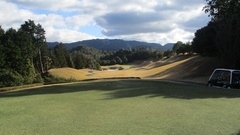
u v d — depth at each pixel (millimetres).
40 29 54094
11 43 37656
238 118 3975
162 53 138750
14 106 6008
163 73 48156
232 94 7645
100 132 3291
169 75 41500
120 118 4180
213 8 18344
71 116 4469
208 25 31406
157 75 46844
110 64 154250
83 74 50250
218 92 8367
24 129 3564
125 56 166125
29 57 42375
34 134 3277
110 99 7020
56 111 5078
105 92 9453
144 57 158500
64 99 7309
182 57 84500
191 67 42844
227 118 3988
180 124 3645
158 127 3494
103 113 4691
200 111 4660
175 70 46781
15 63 38344
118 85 13930
